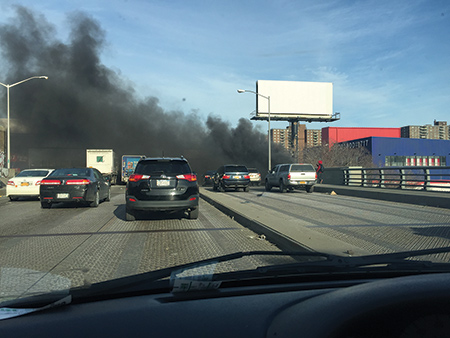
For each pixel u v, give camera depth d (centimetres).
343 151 5559
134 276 208
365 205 1372
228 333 141
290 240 591
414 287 168
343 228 822
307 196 1864
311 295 192
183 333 142
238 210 1038
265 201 1545
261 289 208
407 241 672
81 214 1097
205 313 163
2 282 335
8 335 145
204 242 672
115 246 632
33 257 545
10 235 741
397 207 1298
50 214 1097
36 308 183
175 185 905
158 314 163
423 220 955
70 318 162
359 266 245
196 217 977
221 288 210
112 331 146
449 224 883
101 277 434
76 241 678
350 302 153
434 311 150
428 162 6775
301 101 5894
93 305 183
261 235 723
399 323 145
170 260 530
